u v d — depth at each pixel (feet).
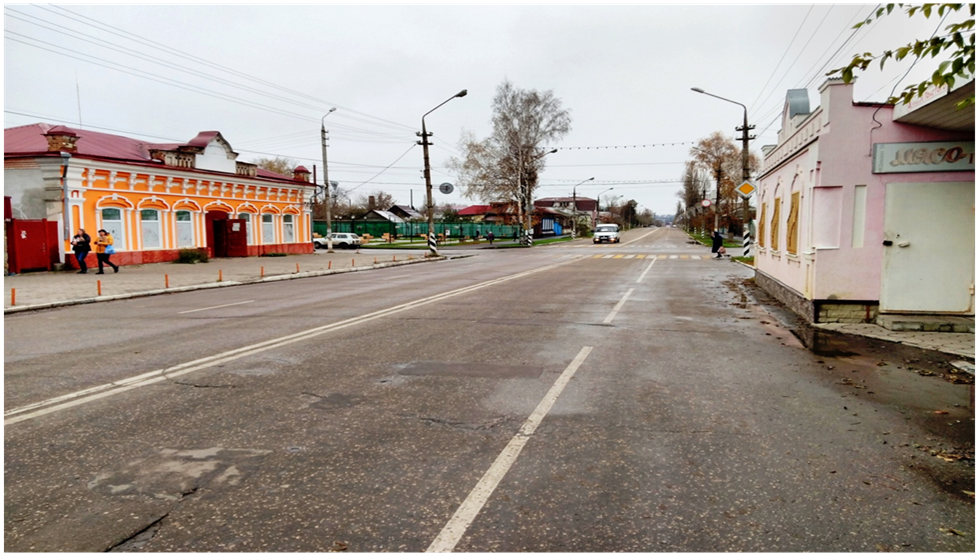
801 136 34.63
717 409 16.29
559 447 13.44
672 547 9.36
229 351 24.11
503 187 173.68
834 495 11.12
